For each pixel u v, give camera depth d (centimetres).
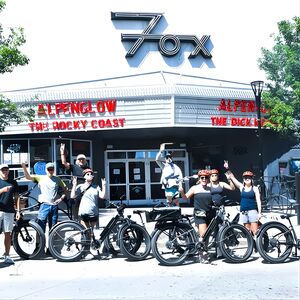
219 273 766
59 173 1825
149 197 2102
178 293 640
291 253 894
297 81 1611
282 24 1659
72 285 708
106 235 898
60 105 1739
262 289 652
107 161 2089
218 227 873
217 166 2123
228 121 1808
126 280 732
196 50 1933
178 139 2150
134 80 1864
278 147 1938
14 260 911
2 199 864
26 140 1816
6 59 1262
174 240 839
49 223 941
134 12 1925
